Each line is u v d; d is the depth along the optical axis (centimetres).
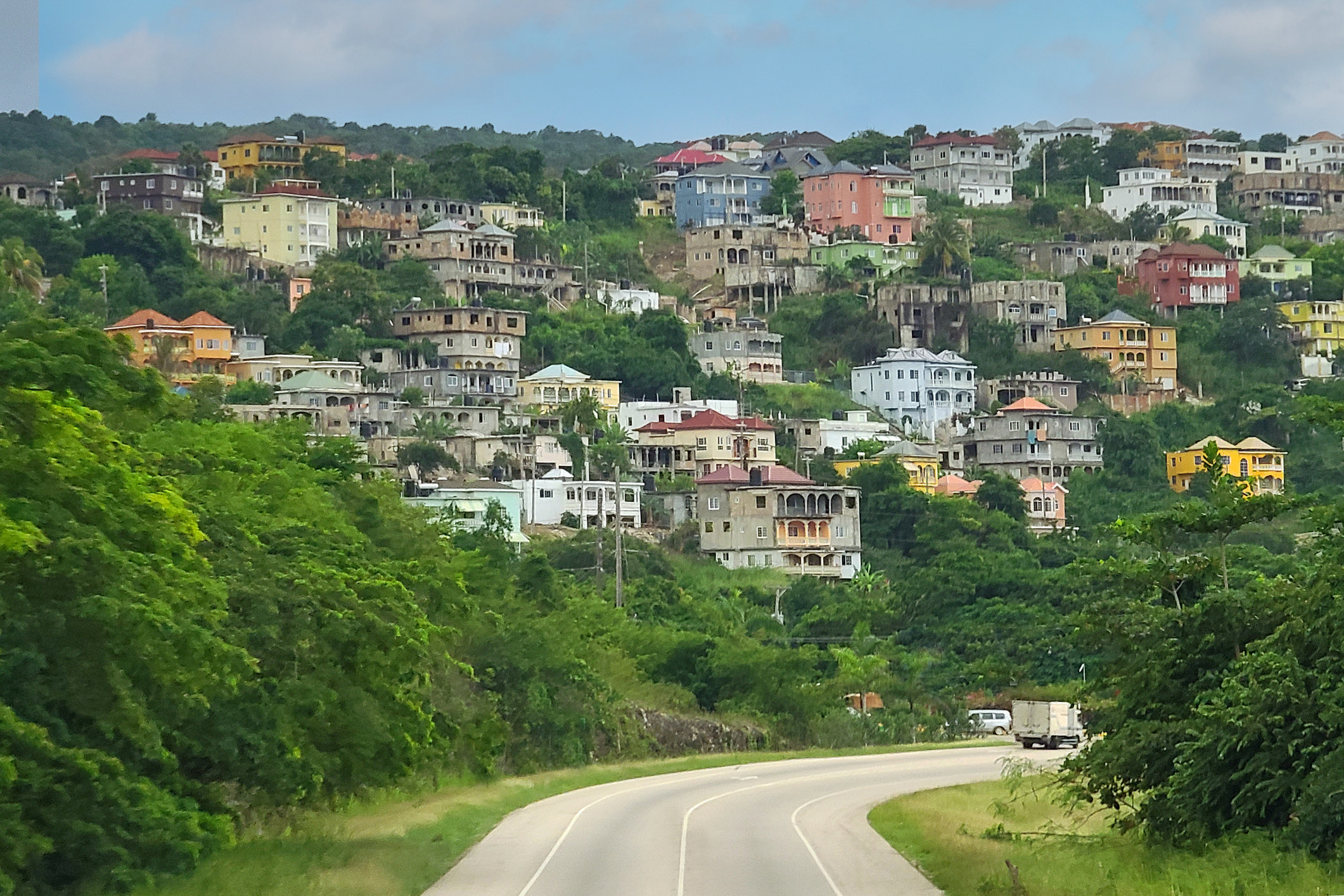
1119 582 9225
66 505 6028
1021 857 8050
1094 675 9494
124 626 6056
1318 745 7506
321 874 7112
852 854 8594
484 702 13975
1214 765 7850
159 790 6738
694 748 18175
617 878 7606
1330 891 6581
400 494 15188
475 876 7681
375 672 8469
